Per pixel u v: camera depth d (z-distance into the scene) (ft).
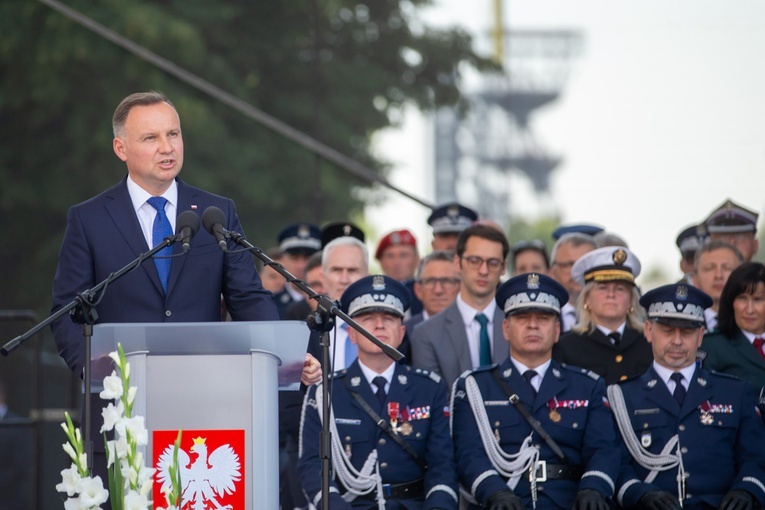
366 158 193.06
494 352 62.44
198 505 39.63
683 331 55.98
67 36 155.74
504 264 63.57
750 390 56.49
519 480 53.88
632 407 55.88
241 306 45.85
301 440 54.39
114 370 39.63
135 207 45.83
